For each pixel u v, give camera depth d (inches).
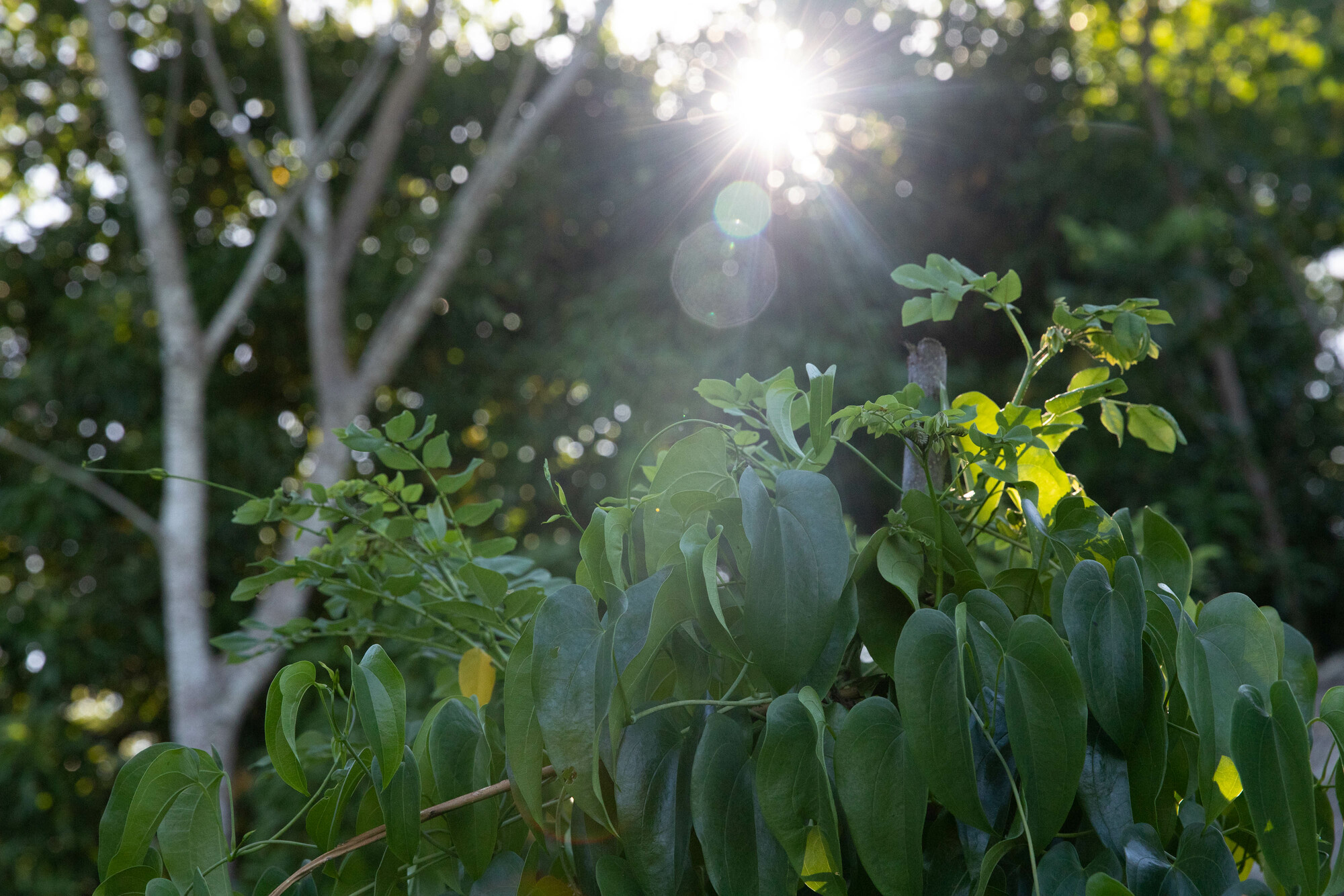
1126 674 28.3
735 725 29.4
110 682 232.2
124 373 224.7
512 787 31.0
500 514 234.4
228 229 251.8
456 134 261.3
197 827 31.2
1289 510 253.4
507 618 41.9
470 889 32.5
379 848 34.5
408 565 47.7
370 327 246.8
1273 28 297.1
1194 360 221.6
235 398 254.7
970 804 25.6
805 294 223.6
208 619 220.5
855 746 26.9
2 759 198.4
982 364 228.1
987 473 32.4
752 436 37.0
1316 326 253.0
